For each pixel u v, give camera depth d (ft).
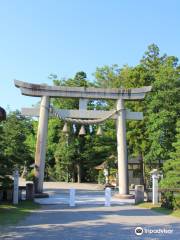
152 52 148.56
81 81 174.81
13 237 43.68
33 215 65.46
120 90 104.73
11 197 86.07
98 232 47.83
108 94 104.37
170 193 77.82
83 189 148.15
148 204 84.94
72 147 182.80
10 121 130.41
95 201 94.73
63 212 71.26
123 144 103.71
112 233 47.16
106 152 182.39
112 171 163.94
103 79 159.12
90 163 186.50
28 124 198.90
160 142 117.70
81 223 56.08
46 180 202.80
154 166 134.82
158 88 122.11
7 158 84.38
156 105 118.42
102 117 104.37
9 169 83.92
